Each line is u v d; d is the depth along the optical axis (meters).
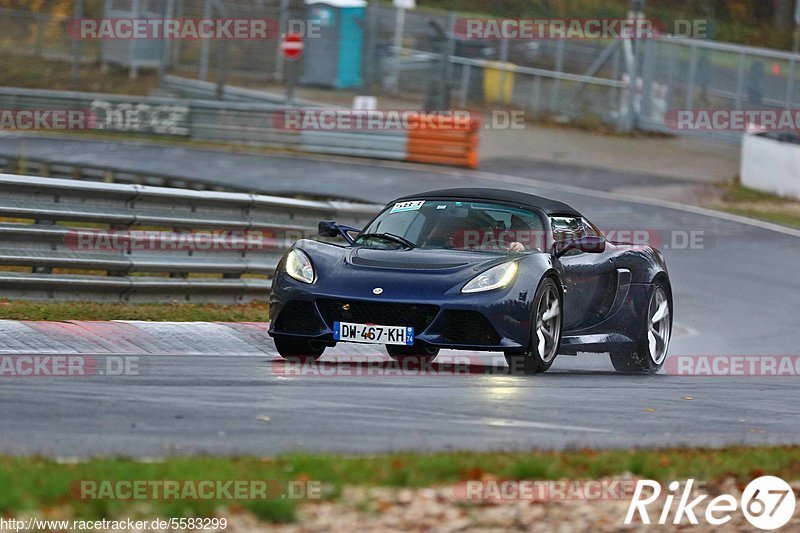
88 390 24.66
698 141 120.00
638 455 20.53
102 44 144.75
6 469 16.50
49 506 15.50
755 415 27.78
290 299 30.25
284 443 20.39
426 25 137.88
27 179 38.03
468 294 29.45
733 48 116.25
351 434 21.56
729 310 52.94
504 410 25.14
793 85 112.69
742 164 98.00
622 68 126.19
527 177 98.06
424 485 18.02
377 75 141.00
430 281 29.75
